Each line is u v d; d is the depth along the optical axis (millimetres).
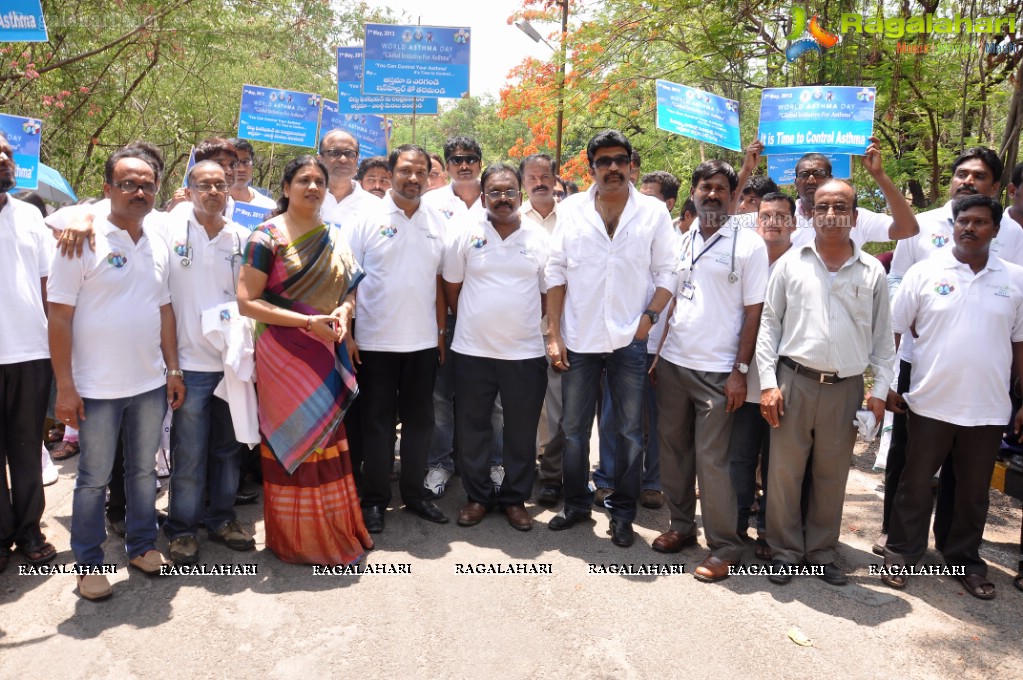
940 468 4180
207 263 3848
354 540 4035
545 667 3117
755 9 8125
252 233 3758
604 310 4133
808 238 4613
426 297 4316
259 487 4953
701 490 3971
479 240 4328
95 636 3256
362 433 4617
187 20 12445
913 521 3877
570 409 4328
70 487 4879
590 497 4520
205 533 4305
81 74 11953
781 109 4953
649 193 5688
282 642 3246
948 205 4676
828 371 3682
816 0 7328
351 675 3037
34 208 3904
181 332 3848
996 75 7641
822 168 4492
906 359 4320
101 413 3484
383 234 4242
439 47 6570
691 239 4203
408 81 6586
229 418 4039
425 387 4398
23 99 11180
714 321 3971
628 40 9312
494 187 4191
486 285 4301
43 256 3904
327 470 3955
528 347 4355
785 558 3922
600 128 12391
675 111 5277
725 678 3068
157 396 3693
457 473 5363
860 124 4793
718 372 3955
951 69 7633
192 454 3900
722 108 5426
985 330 3707
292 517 3898
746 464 4273
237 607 3510
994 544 4445
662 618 3500
